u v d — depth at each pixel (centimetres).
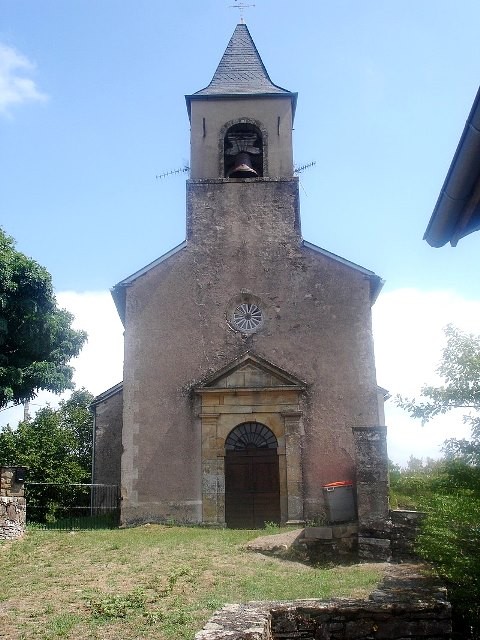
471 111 411
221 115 2034
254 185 1912
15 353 2044
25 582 991
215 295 1814
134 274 1825
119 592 900
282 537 1250
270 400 1711
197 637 530
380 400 2059
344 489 1300
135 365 1753
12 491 1433
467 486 716
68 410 3094
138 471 1680
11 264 1995
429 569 848
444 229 543
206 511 1634
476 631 711
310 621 659
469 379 717
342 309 1786
